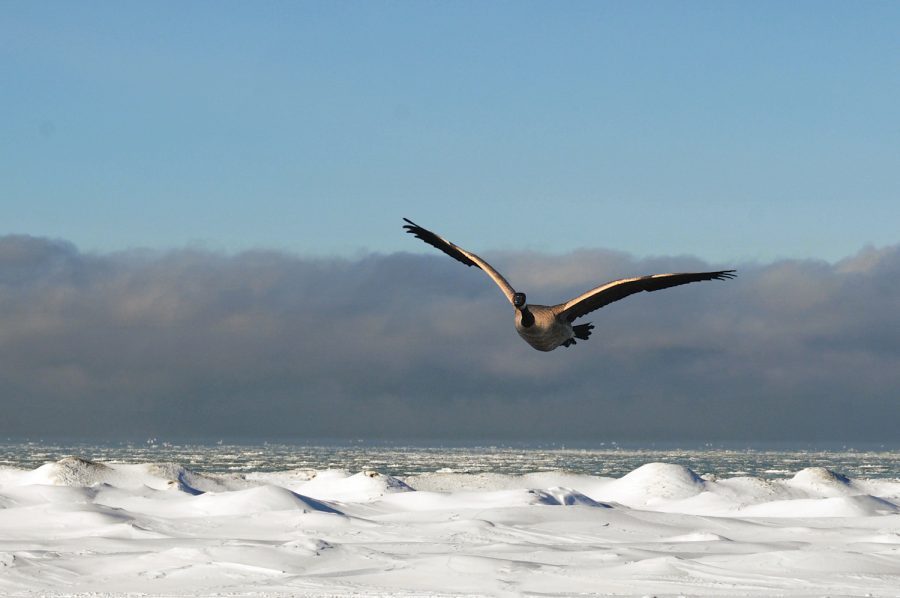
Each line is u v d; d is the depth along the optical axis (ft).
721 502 242.99
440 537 143.54
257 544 125.59
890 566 106.01
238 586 98.63
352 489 272.92
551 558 115.65
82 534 152.15
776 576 100.48
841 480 292.40
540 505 192.85
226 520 162.61
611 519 165.48
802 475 294.66
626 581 98.68
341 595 93.61
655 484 275.39
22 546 130.31
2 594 95.50
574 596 91.30
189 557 111.75
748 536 150.41
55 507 173.78
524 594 92.89
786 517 196.65
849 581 98.89
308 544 118.52
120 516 168.25
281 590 96.12
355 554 115.55
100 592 96.12
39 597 93.97
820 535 148.15
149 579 102.63
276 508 193.16
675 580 99.14
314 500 206.90
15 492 216.54
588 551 120.57
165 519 166.81
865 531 154.30
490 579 99.35
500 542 139.23
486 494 222.69
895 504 220.64
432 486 318.86
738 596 91.50
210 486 287.48
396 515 175.52
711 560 108.47
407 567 105.09
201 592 95.81
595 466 628.28
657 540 146.10
